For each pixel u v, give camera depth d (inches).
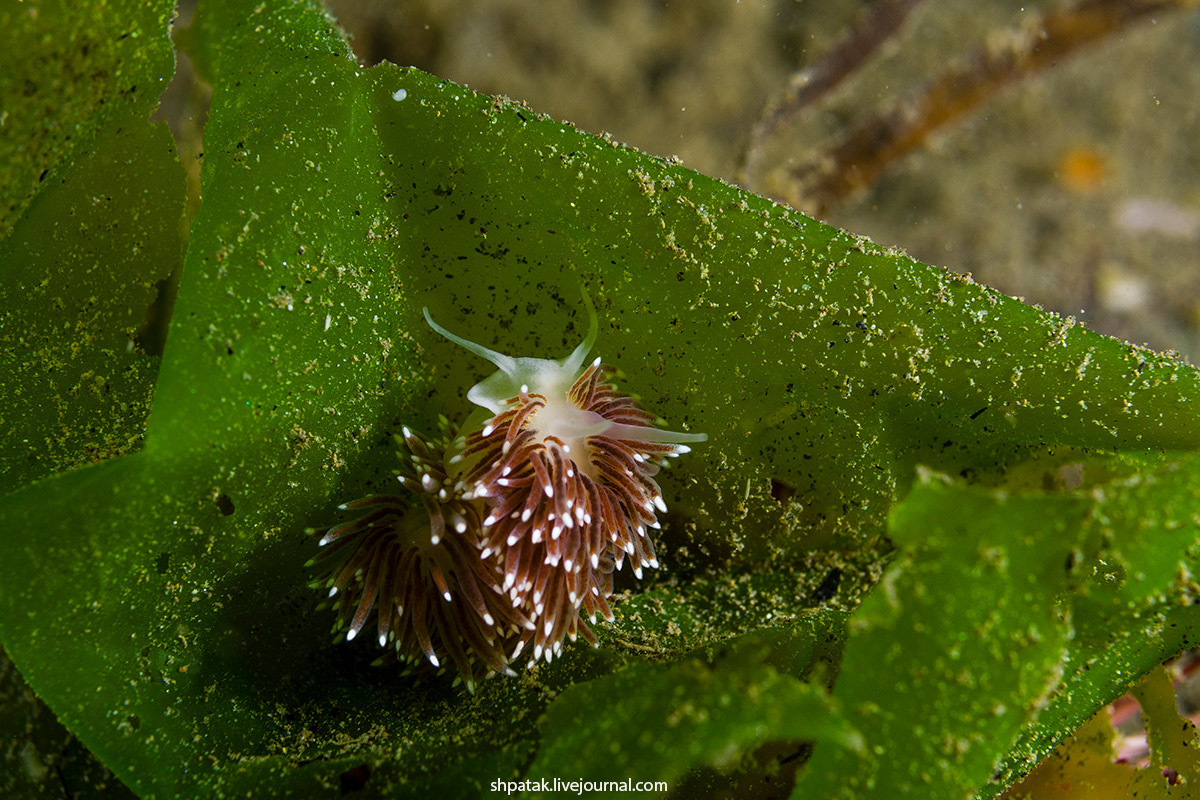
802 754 7.8
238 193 7.8
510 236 8.0
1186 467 7.6
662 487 8.2
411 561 8.1
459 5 9.4
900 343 7.9
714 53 9.5
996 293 7.9
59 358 7.9
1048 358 7.9
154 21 7.9
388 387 8.0
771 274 7.9
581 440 8.2
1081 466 8.0
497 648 8.0
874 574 8.2
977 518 7.5
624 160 7.9
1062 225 9.6
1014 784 8.0
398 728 7.9
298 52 7.9
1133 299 9.6
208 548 7.8
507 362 8.0
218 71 7.9
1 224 7.9
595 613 8.1
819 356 8.0
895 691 7.5
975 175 9.6
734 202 7.9
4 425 7.9
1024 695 7.5
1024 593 7.5
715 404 8.1
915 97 9.2
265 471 7.8
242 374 7.7
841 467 8.1
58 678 7.7
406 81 7.9
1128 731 8.7
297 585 8.0
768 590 8.2
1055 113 9.6
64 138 7.9
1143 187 9.6
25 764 7.9
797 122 9.4
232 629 7.9
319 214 7.8
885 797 7.5
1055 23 9.1
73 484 7.6
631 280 8.0
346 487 8.0
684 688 7.4
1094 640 7.8
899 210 9.7
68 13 7.8
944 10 9.6
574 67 9.5
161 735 7.7
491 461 8.1
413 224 7.9
